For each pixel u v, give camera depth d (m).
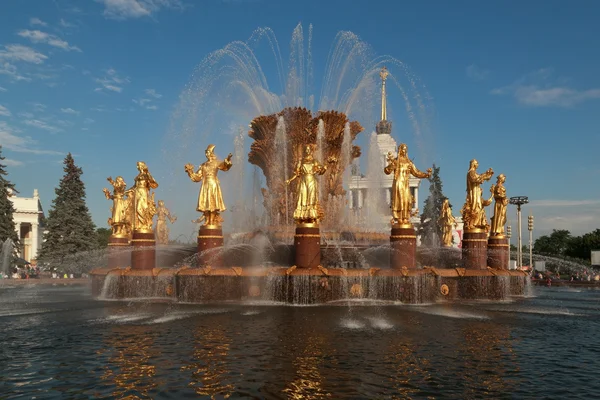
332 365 8.18
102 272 19.70
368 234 19.36
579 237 77.31
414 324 12.00
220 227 17.81
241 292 15.53
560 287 35.97
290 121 20.25
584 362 8.73
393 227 16.92
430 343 9.94
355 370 7.92
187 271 15.75
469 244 20.30
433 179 56.88
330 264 17.89
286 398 6.63
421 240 56.78
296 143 20.23
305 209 15.74
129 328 11.56
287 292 15.06
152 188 19.31
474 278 17.55
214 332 10.82
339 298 15.12
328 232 18.92
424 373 7.83
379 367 8.10
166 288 17.20
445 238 27.83
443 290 16.91
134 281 17.72
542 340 10.58
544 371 8.11
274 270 15.38
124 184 23.44
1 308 15.92
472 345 9.88
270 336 10.37
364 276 15.34
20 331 11.43
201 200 17.67
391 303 15.26
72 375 7.75
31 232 82.31
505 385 7.33
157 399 6.61
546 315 14.56
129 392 6.89
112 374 7.76
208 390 6.94
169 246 22.12
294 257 17.56
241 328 11.25
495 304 16.94
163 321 12.32
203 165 17.91
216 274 15.53
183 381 7.35
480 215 20.33
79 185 59.78
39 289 30.50
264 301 15.34
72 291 27.53
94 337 10.58
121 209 23.14
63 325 12.20
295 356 8.72
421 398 6.70
